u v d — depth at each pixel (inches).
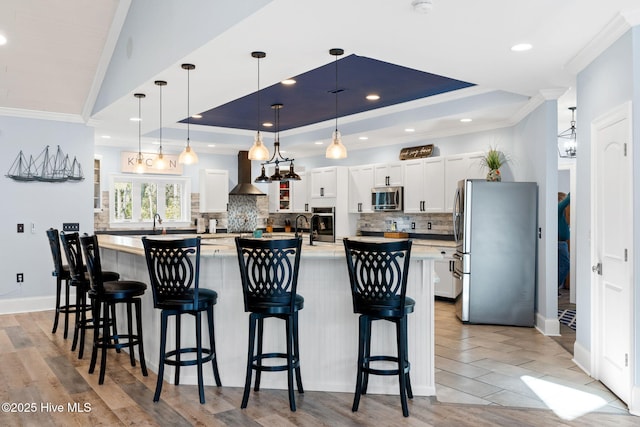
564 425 115.0
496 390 138.2
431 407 125.5
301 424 114.8
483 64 158.2
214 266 143.2
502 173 256.4
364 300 121.0
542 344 188.1
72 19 189.0
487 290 221.3
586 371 154.9
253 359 127.8
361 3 110.2
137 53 178.9
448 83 218.5
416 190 285.7
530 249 217.2
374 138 303.3
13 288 240.2
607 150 138.7
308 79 209.8
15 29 188.7
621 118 127.8
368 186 317.1
